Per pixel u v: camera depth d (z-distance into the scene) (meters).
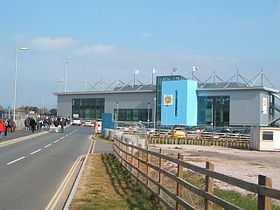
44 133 48.41
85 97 114.62
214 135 52.34
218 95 86.56
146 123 79.50
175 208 7.76
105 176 14.18
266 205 4.34
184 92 87.25
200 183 13.29
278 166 23.44
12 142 31.86
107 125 52.97
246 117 82.81
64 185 11.98
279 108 89.25
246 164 24.12
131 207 9.00
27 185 11.80
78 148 28.53
